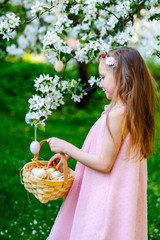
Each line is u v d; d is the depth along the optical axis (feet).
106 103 23.80
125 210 4.92
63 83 6.20
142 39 8.35
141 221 5.40
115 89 5.14
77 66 22.71
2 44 10.72
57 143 5.23
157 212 9.28
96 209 5.04
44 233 7.84
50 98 5.94
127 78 5.09
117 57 5.20
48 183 4.98
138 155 5.18
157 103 5.76
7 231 7.89
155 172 12.53
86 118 21.80
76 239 5.16
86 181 5.26
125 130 4.98
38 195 5.17
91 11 6.31
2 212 8.86
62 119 21.39
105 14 7.19
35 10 5.96
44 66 26.08
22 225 8.27
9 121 19.40
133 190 4.97
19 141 15.89
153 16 6.50
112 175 5.03
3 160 12.76
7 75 24.97
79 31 7.69
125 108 4.98
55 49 6.15
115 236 4.96
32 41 11.30
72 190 5.52
